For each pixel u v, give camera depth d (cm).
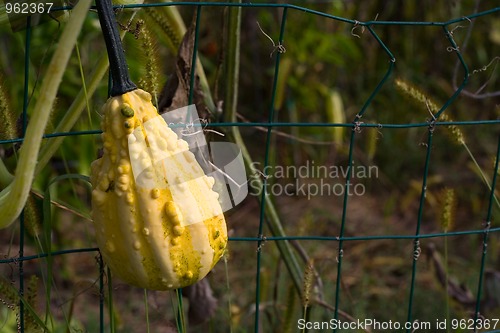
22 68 175
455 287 145
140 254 97
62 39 91
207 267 99
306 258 131
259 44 260
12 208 96
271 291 163
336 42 238
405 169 251
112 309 108
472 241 205
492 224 221
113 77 96
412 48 264
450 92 258
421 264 191
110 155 96
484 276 142
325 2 242
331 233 216
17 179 94
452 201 120
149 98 97
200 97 118
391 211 228
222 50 123
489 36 251
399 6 260
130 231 96
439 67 265
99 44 187
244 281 182
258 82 254
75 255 196
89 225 204
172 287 99
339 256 116
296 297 127
